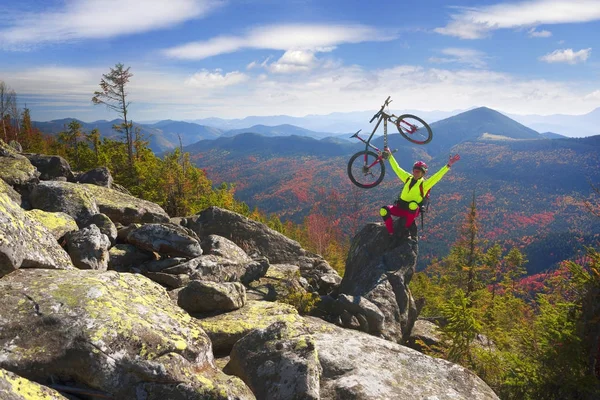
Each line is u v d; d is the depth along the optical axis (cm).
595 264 1254
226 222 1831
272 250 1773
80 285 508
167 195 4691
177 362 438
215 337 745
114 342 421
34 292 478
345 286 1375
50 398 362
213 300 870
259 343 598
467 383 632
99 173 2138
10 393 329
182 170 5028
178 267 1119
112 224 1205
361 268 1352
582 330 1224
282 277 1326
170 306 573
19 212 645
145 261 1179
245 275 1266
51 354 399
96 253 947
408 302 1272
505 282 3656
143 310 507
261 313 883
